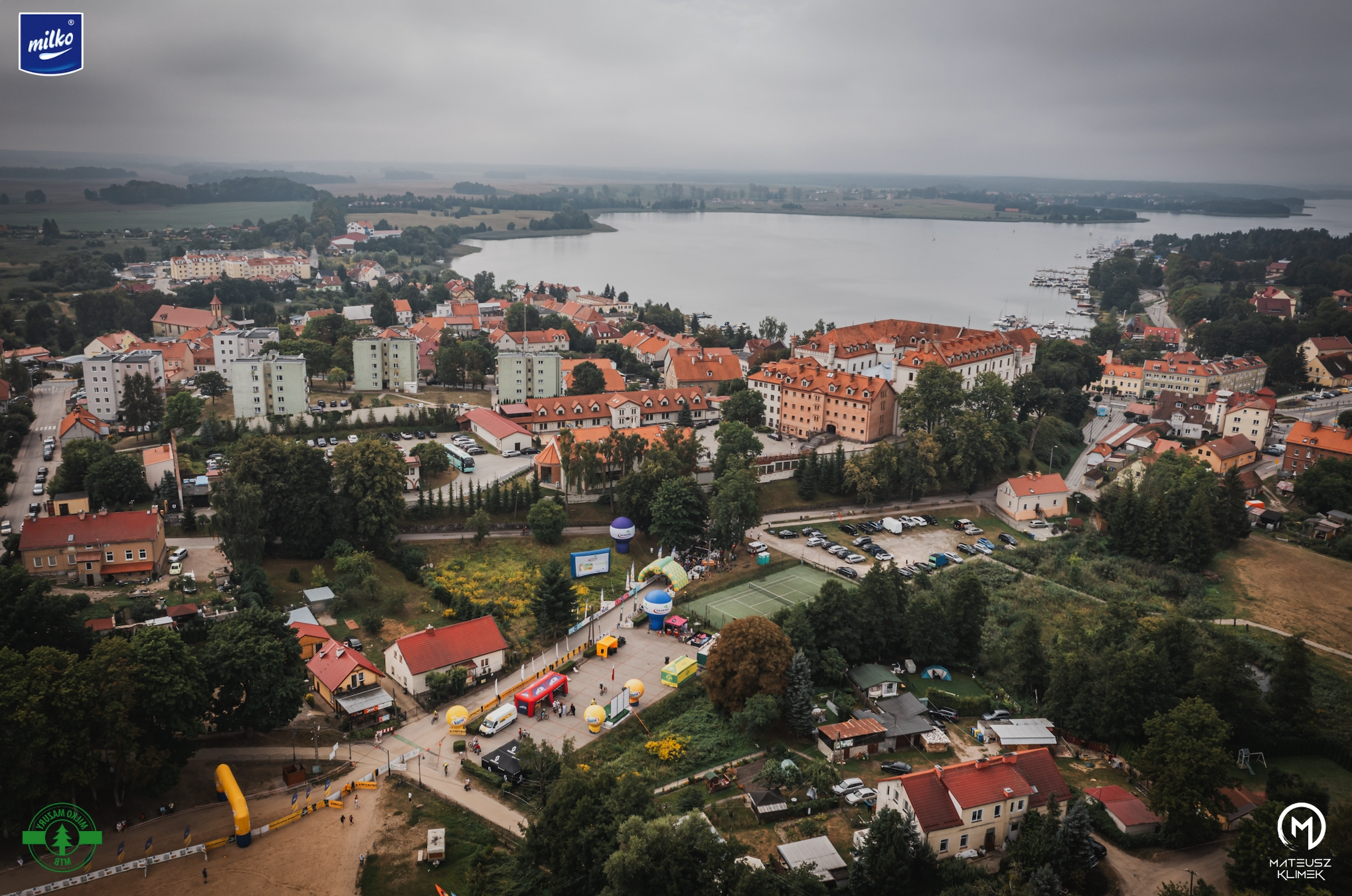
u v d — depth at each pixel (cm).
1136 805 10475
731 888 8356
